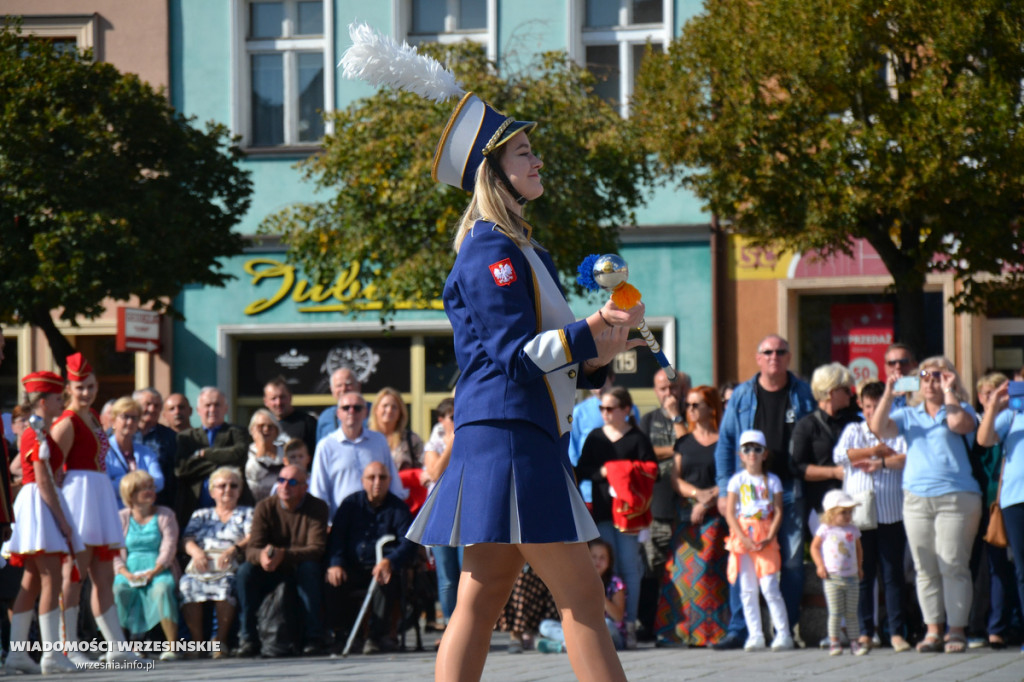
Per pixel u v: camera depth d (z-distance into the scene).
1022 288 34.28
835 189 32.94
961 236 33.84
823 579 26.64
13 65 40.84
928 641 26.38
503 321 10.45
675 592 29.22
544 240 37.97
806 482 28.42
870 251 49.03
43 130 40.34
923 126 32.16
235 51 54.44
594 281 10.41
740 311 50.41
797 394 28.88
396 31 53.59
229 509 30.45
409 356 53.19
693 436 30.20
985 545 27.58
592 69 52.53
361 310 48.41
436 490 11.12
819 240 34.50
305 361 53.84
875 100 33.84
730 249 50.56
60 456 25.52
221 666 26.05
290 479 29.41
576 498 10.87
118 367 54.44
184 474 31.75
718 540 29.03
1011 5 32.06
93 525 25.92
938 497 26.25
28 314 41.53
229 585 29.25
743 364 50.28
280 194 54.00
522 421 10.73
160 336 53.66
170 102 54.66
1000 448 27.38
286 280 53.41
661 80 36.09
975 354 48.59
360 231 39.62
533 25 52.50
